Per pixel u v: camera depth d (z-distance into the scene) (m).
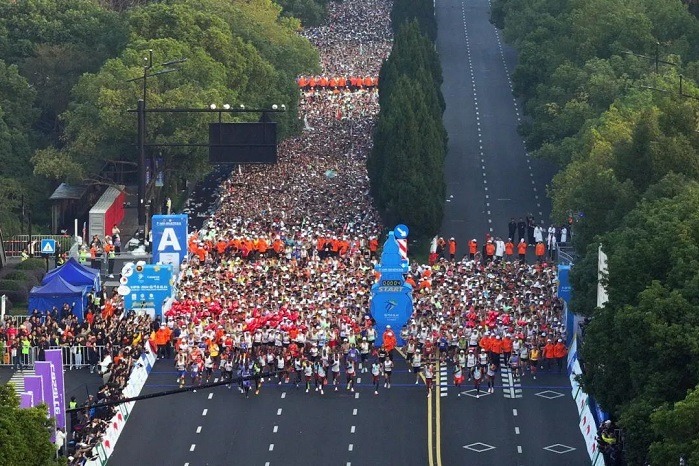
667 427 155.00
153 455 195.50
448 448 197.88
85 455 188.25
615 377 183.38
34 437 155.62
